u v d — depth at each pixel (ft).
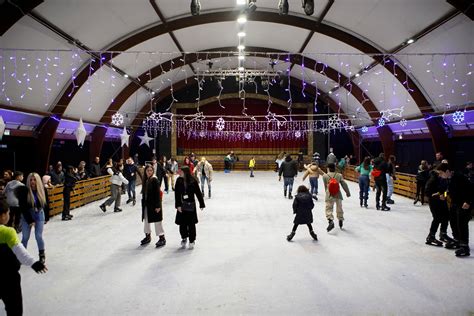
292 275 17.84
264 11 48.01
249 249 22.44
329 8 43.60
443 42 41.55
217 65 82.33
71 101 55.47
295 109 101.65
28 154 52.37
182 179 23.02
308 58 69.46
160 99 91.50
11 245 11.37
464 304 14.56
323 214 33.94
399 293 15.64
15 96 42.63
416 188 42.14
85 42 44.52
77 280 17.31
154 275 17.95
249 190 53.11
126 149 87.81
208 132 101.91
